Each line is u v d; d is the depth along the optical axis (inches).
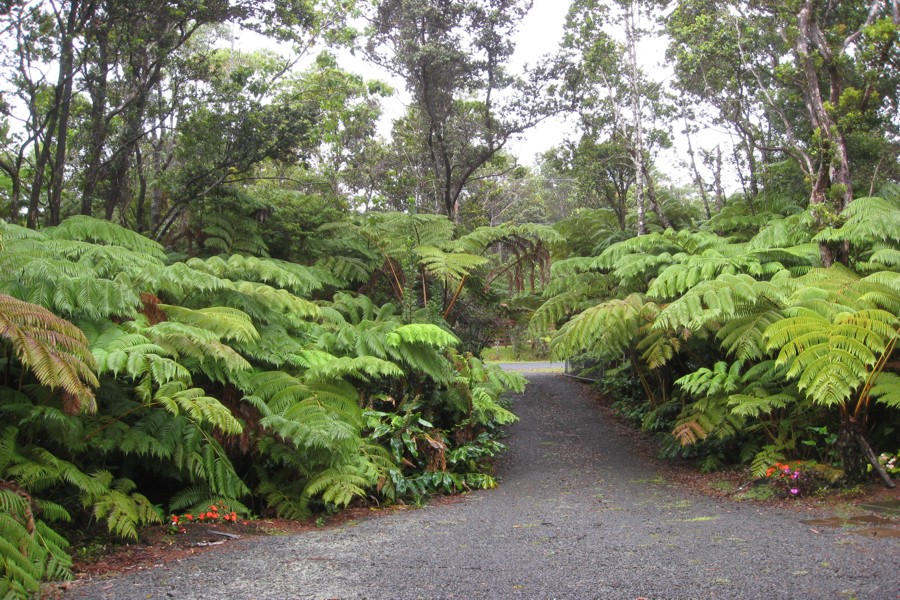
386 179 858.1
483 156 644.7
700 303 309.0
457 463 341.7
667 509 253.3
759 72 518.3
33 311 176.2
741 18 483.2
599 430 480.7
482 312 530.6
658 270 427.2
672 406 426.0
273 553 177.3
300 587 143.1
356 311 398.9
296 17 419.8
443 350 393.1
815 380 243.9
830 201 351.6
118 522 181.3
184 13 389.7
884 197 440.8
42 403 193.3
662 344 365.1
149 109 430.0
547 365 982.4
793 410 303.9
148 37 395.9
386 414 316.5
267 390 258.1
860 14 427.8
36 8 338.3
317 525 230.8
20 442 189.9
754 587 136.3
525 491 312.7
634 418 488.1
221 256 398.3
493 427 437.7
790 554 164.9
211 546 188.2
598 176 676.1
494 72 609.9
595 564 160.2
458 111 640.4
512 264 499.8
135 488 230.5
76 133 408.5
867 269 332.2
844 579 139.6
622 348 426.0
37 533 157.3
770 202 526.3
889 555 159.8
